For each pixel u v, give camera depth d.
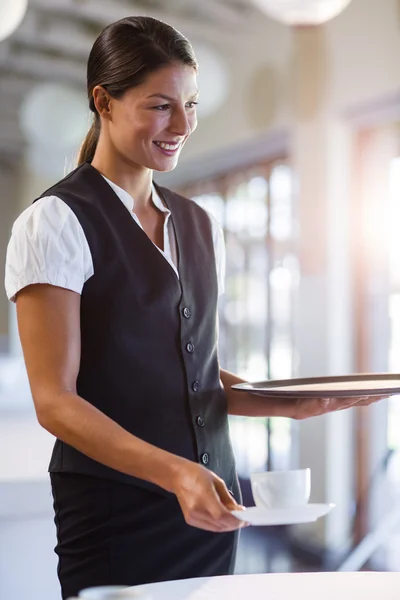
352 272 5.33
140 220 1.73
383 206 5.21
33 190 11.05
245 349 6.90
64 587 1.63
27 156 10.38
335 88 5.29
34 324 1.50
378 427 5.24
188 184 7.66
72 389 1.49
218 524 1.22
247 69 6.31
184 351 1.69
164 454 1.32
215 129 6.86
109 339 1.61
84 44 6.92
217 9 6.13
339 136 5.32
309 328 5.50
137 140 1.60
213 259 1.86
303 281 5.57
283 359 6.43
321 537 5.38
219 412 1.77
